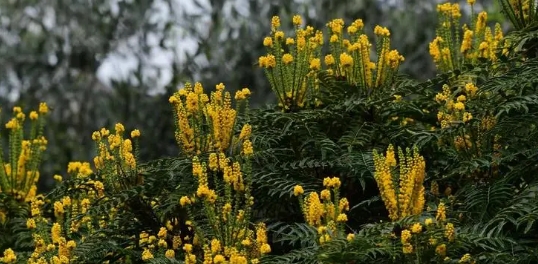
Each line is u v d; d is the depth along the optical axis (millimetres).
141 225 7898
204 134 7852
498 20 13523
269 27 13320
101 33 14445
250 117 8102
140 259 7840
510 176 7285
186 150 7828
